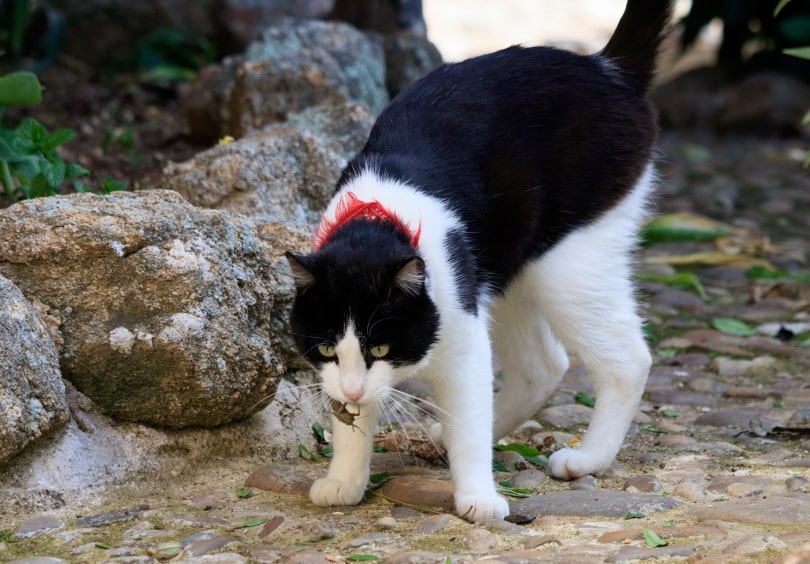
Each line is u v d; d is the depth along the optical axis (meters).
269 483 3.65
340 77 6.70
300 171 4.95
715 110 11.25
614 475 3.82
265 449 3.96
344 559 3.00
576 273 3.84
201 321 3.63
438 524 3.25
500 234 3.71
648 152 4.02
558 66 3.90
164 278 3.61
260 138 5.07
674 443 4.17
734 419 4.42
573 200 3.82
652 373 5.15
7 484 3.38
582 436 4.34
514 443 4.21
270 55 7.18
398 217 3.35
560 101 3.82
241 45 9.59
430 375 3.40
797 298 6.39
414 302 3.15
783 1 5.27
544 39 13.25
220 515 3.39
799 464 3.82
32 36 9.48
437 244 3.36
